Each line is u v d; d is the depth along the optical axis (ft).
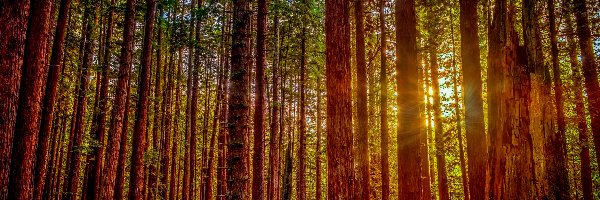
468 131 30.12
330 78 25.53
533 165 13.98
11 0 19.49
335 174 24.54
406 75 28.96
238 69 36.27
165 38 69.31
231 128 35.55
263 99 46.68
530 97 14.39
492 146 15.16
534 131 14.21
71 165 59.11
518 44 14.96
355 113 58.59
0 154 18.93
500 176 14.44
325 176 118.73
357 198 40.50
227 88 78.18
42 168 42.42
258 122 45.93
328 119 25.35
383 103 42.52
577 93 37.09
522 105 14.34
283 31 78.89
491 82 15.44
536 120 14.30
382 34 43.57
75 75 61.72
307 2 54.08
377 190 74.28
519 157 14.07
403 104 28.73
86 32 59.21
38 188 41.83
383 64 42.78
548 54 38.50
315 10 56.03
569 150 42.29
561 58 39.86
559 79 34.17
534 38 14.92
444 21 43.65
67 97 66.33
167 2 61.46
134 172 48.06
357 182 41.06
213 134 80.53
